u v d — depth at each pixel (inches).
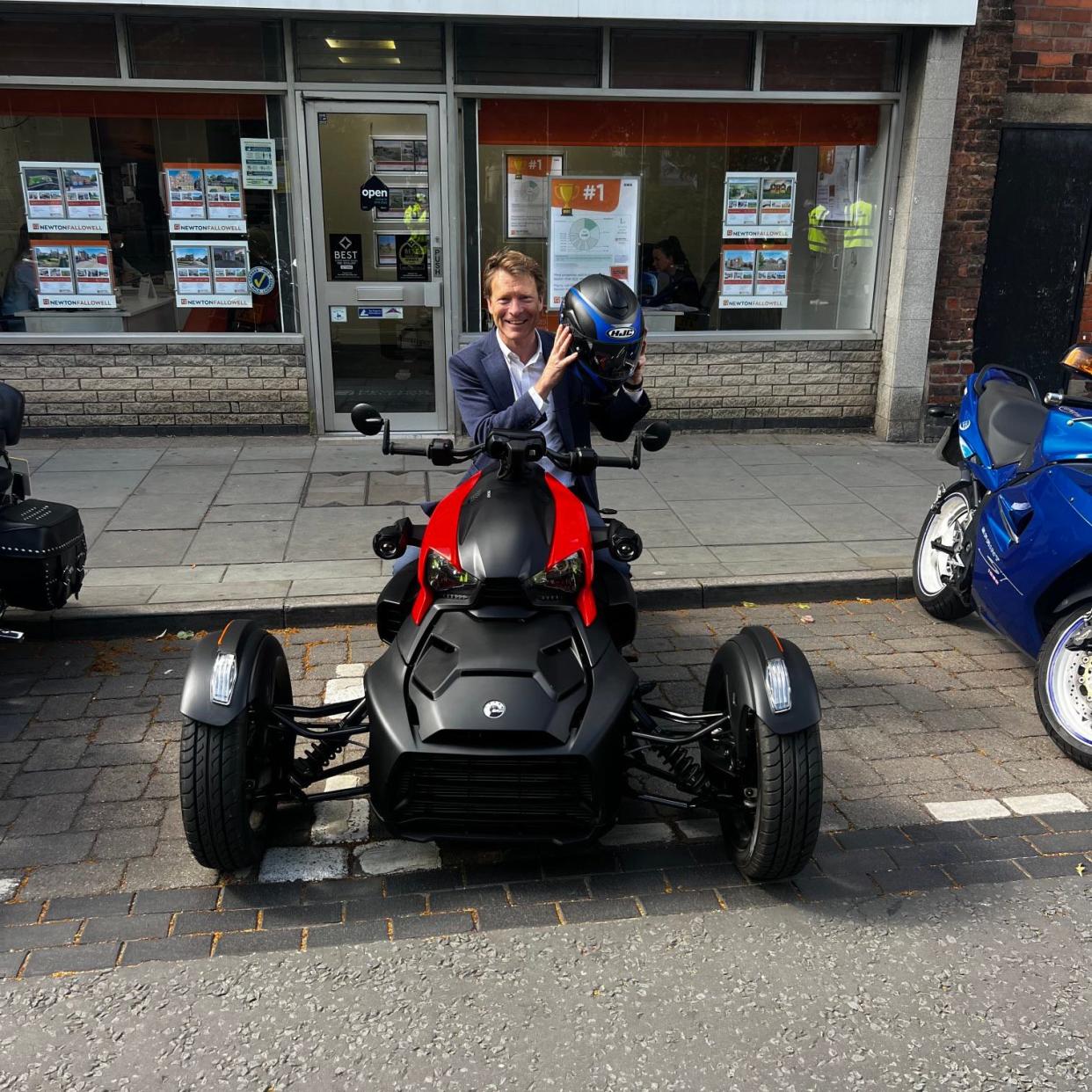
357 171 319.0
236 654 126.1
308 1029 107.6
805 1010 110.8
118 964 116.6
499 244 333.7
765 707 121.1
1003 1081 101.1
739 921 125.7
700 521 268.1
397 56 311.7
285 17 302.4
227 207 320.2
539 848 139.3
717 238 343.3
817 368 353.4
